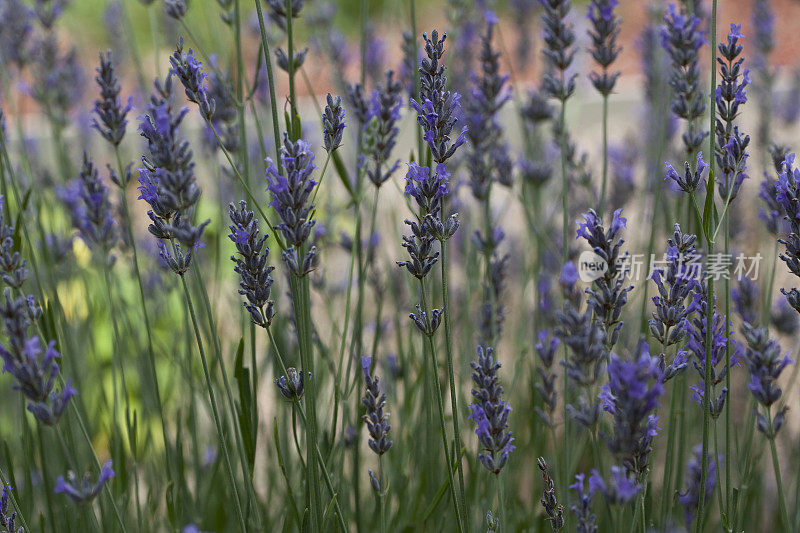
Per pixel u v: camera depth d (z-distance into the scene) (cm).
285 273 92
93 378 112
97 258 106
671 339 77
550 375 83
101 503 87
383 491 80
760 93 133
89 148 150
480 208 108
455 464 81
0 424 107
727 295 79
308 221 76
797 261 77
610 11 91
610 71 265
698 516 79
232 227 77
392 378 96
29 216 100
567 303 74
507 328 117
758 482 94
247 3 163
